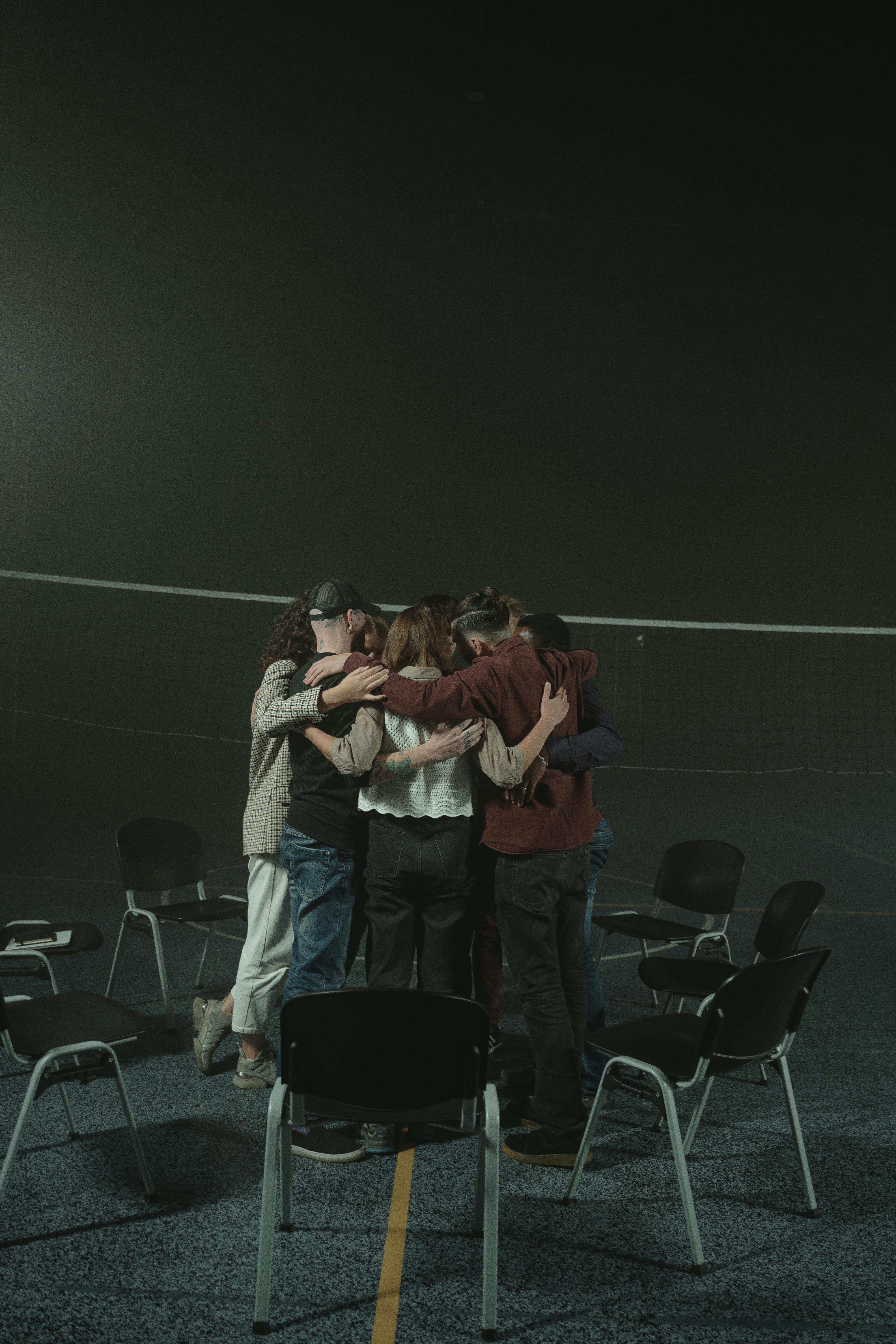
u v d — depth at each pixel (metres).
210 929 4.31
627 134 9.71
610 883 6.92
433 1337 1.92
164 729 15.71
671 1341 1.92
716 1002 2.20
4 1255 2.18
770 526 15.90
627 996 4.32
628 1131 2.94
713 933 3.78
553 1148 2.65
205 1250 2.22
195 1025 3.30
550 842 2.56
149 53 8.70
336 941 2.79
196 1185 2.52
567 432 15.99
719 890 3.86
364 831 2.80
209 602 15.98
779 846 8.96
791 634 16.08
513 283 12.99
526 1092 3.12
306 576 16.06
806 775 15.09
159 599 15.88
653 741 16.34
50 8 8.10
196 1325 1.94
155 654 15.89
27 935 3.57
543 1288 2.10
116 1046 2.50
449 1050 1.95
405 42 8.55
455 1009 1.90
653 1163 2.72
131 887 3.84
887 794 13.41
